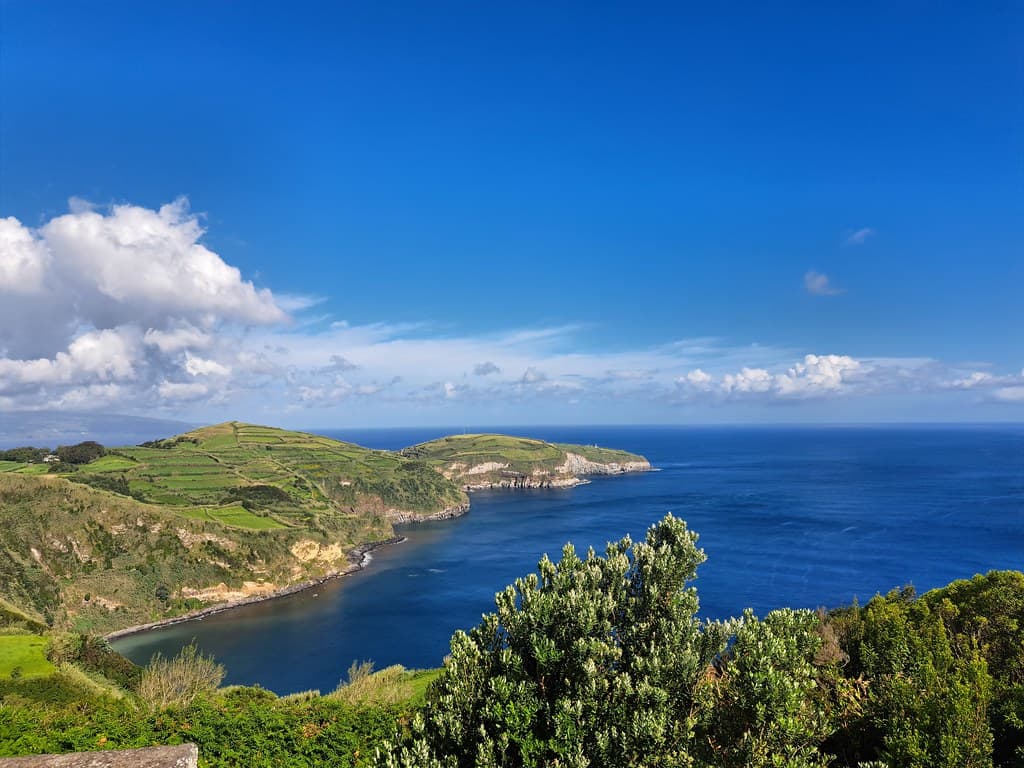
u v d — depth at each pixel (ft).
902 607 123.44
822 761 36.73
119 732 92.68
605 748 35.24
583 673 38.65
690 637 39.55
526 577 43.57
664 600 42.78
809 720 36.52
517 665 39.19
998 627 96.07
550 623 40.68
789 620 40.73
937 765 46.78
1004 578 110.73
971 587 116.37
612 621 43.42
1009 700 58.23
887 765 44.78
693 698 37.68
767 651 36.63
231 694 137.80
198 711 102.78
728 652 41.88
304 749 92.02
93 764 36.58
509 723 36.88
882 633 74.79
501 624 43.78
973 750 46.80
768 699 34.17
